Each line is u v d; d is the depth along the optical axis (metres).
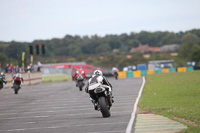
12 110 54.41
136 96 66.19
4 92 97.62
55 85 128.62
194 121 34.00
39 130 33.88
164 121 34.34
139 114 41.06
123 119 37.59
